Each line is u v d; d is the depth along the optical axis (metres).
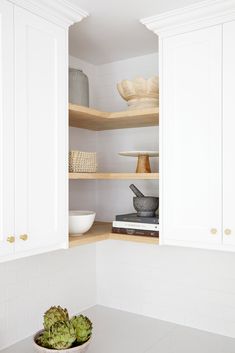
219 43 1.53
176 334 1.89
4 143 1.31
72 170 1.75
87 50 2.12
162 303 2.10
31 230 1.43
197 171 1.59
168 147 1.67
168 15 1.62
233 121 1.50
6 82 1.32
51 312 1.53
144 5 1.56
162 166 1.69
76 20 1.64
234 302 1.88
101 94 2.38
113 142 2.32
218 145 1.53
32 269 1.91
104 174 1.86
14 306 1.81
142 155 1.91
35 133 1.45
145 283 2.17
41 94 1.48
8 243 1.33
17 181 1.37
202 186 1.58
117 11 1.62
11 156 1.34
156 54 2.16
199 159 1.58
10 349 1.73
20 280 1.85
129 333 1.89
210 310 1.94
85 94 1.88
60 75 1.58
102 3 1.54
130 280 2.23
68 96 1.78
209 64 1.56
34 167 1.45
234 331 1.87
